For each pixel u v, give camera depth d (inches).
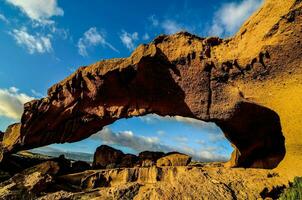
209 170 639.8
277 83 701.3
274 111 706.8
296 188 492.4
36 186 717.9
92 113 1079.0
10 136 1210.0
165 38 919.0
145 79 944.9
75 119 1123.3
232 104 794.8
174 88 911.7
